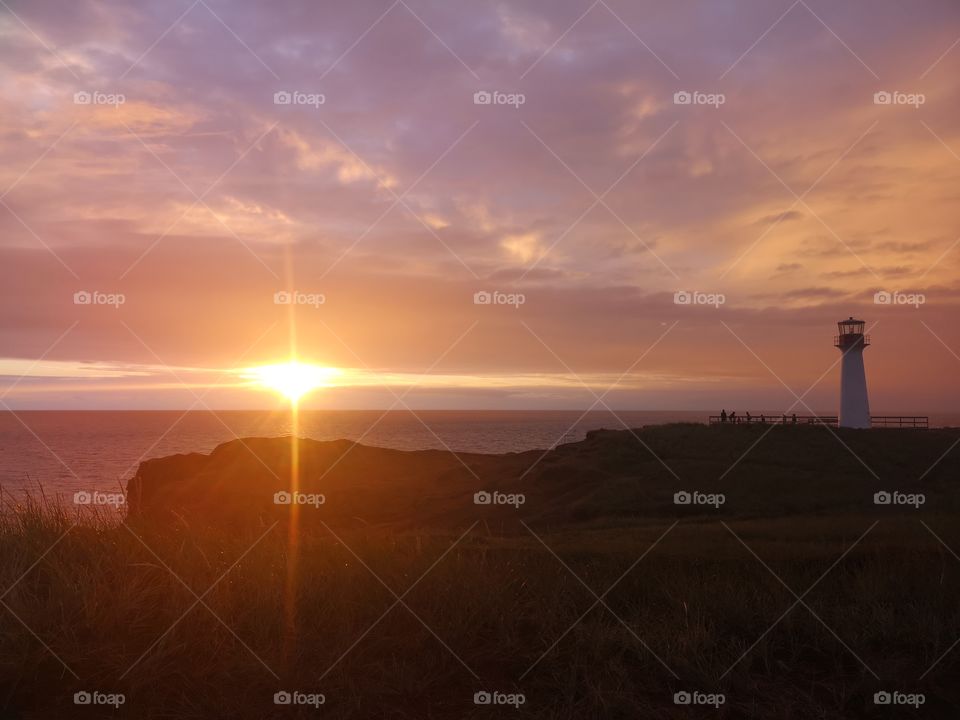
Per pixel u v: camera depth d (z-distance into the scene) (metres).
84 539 6.13
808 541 14.02
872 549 8.92
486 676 4.54
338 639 4.80
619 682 4.33
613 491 32.16
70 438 141.12
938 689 4.59
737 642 5.24
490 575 6.09
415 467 44.50
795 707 4.33
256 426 199.00
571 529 24.72
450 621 5.17
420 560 6.55
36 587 5.18
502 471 41.00
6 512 6.50
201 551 5.96
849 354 60.62
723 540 12.98
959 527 15.48
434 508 32.97
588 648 4.92
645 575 6.96
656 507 29.45
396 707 4.09
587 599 6.03
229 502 33.28
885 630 5.44
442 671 4.57
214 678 4.30
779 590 6.30
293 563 6.07
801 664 5.00
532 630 5.36
